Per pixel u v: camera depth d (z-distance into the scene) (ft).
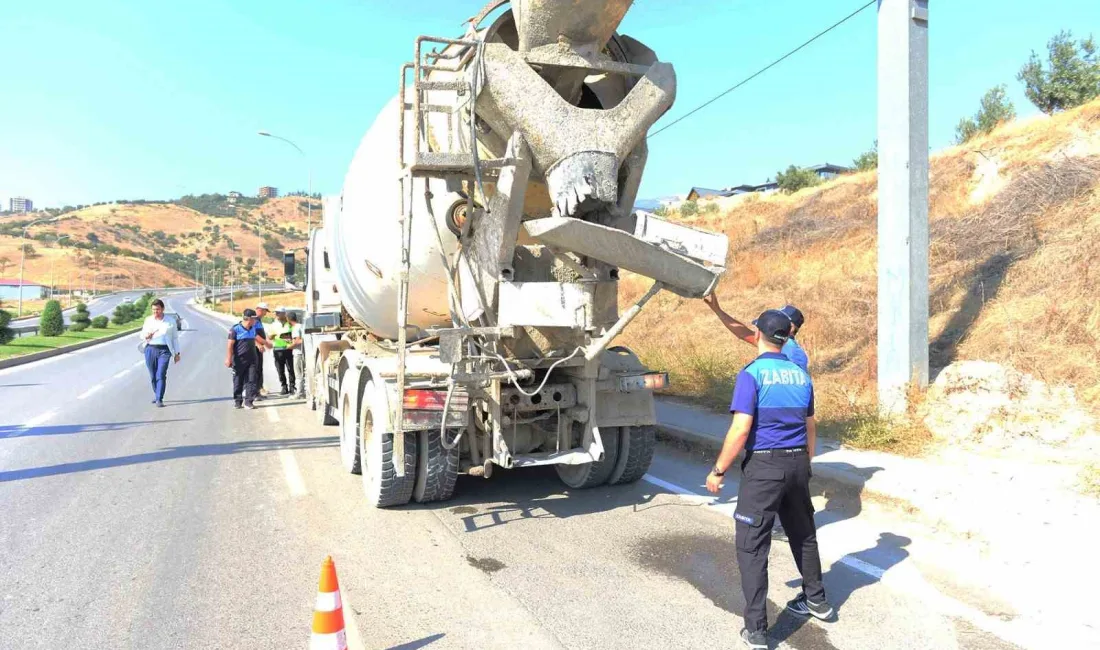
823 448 22.63
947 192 46.37
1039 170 38.60
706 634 11.78
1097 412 21.27
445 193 19.10
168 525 17.99
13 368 71.05
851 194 62.34
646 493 20.70
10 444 29.17
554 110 16.29
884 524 17.03
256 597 13.50
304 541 16.67
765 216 69.51
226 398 44.09
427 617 12.51
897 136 24.34
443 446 18.03
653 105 16.98
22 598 13.60
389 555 15.69
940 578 13.73
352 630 12.00
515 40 17.76
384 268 21.66
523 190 16.85
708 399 31.81
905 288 24.20
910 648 11.18
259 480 22.56
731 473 22.93
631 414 20.26
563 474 21.98
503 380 18.13
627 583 13.97
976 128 70.69
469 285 18.71
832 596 13.20
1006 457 19.75
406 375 18.25
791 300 43.75
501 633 11.87
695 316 48.44
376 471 18.97
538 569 14.76
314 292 35.60
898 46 24.26
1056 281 28.48
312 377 36.35
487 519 18.31
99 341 122.62
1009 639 11.28
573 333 18.70
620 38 17.84
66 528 17.87
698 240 16.38
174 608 13.06
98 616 12.75
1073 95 57.93
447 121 18.15
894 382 24.64
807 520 12.11
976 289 31.48
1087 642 11.00
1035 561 13.83
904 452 21.40
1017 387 23.40
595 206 16.80
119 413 37.88
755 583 11.20
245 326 39.34
